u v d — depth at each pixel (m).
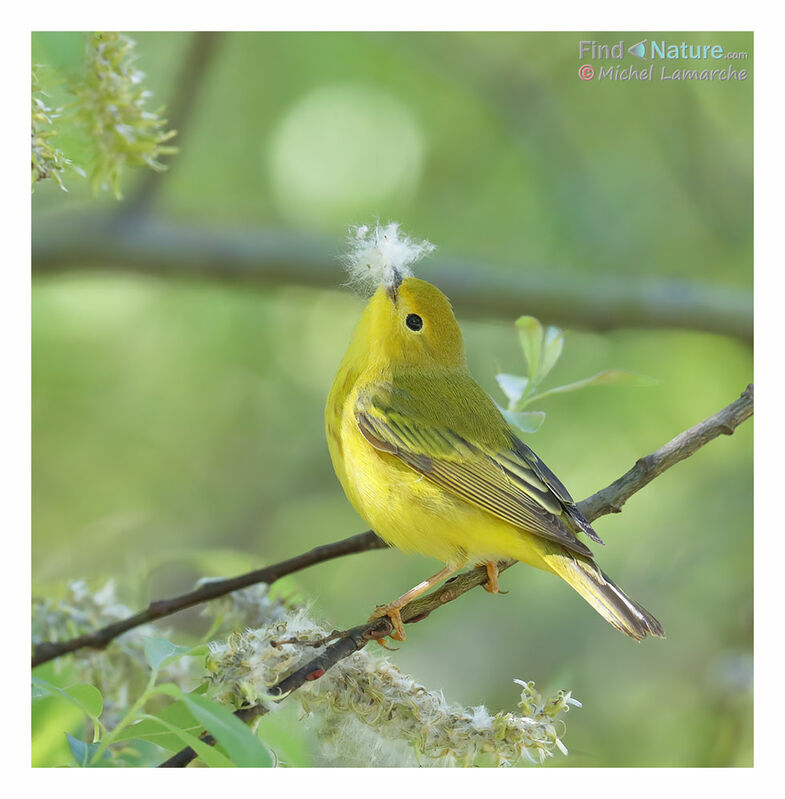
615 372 6.94
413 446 7.16
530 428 6.70
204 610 6.82
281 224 13.70
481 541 7.00
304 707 5.43
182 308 13.92
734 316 12.62
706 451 12.86
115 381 13.68
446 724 5.31
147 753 6.17
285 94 13.88
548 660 11.84
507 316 12.73
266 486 13.80
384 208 13.72
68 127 5.93
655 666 11.66
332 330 14.28
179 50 12.14
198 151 13.65
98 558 12.91
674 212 14.05
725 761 10.61
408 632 12.02
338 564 12.77
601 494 6.93
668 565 12.20
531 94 14.15
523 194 14.03
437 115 14.30
